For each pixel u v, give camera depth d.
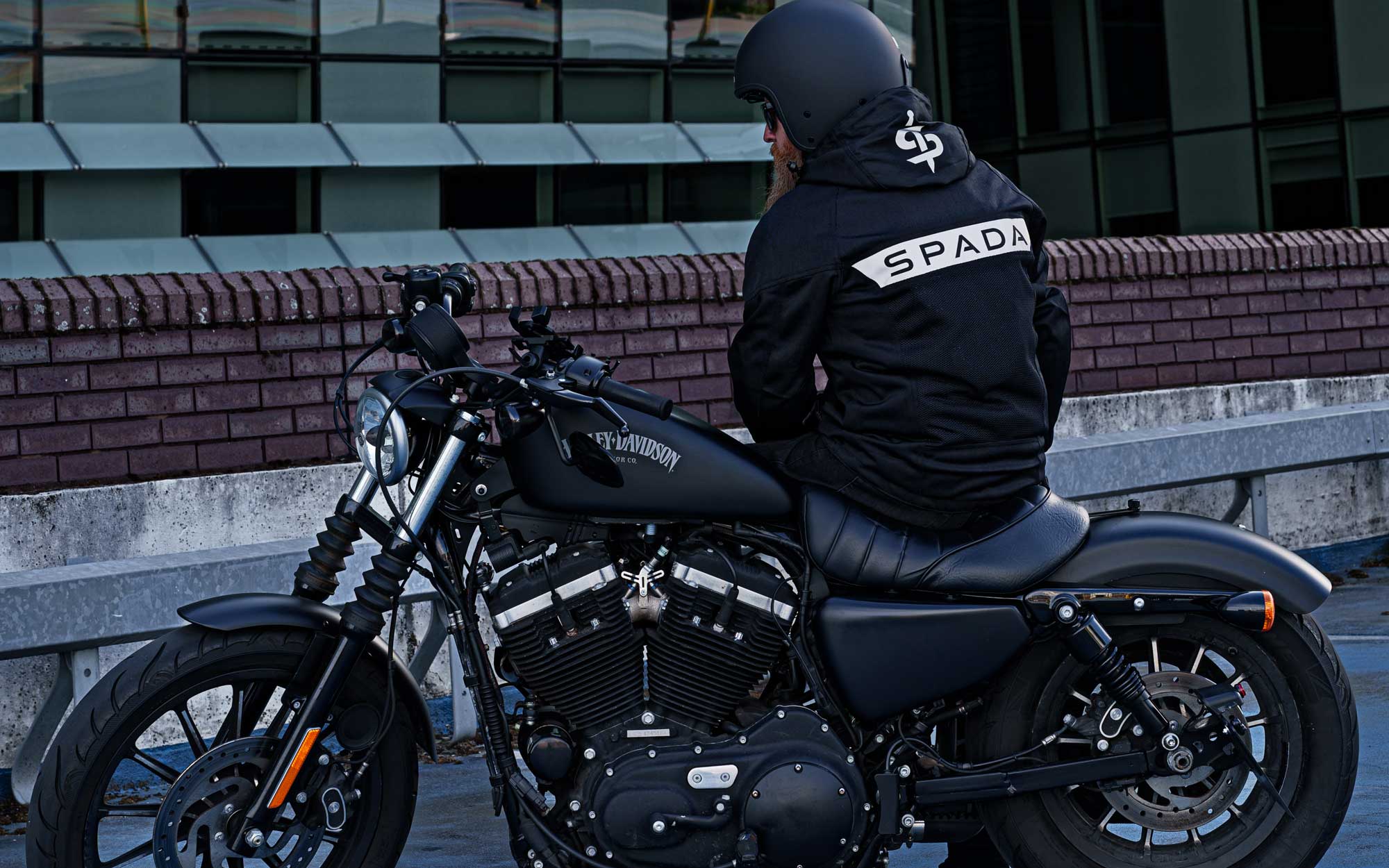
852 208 3.03
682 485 2.98
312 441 6.20
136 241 16.81
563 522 3.02
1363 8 20.70
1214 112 22.23
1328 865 3.54
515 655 2.97
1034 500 3.13
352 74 18.48
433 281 3.07
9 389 5.73
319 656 3.05
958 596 3.05
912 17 19.98
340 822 3.06
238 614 3.00
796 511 3.05
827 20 3.17
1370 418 7.09
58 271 16.16
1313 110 21.25
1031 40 23.94
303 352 6.20
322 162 17.75
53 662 4.86
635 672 2.99
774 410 3.14
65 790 2.93
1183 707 3.16
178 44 17.73
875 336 3.02
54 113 17.14
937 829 3.22
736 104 20.36
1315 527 7.54
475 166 18.45
